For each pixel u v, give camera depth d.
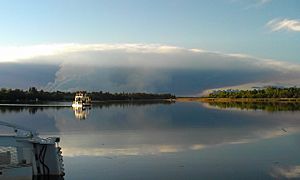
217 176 31.80
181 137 59.31
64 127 77.69
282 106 187.12
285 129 71.31
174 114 128.88
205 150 45.16
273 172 33.19
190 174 32.44
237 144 50.41
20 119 99.19
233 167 35.16
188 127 77.19
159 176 31.75
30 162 30.67
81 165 36.25
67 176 32.03
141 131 69.44
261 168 34.72
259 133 64.44
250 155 41.50
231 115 117.50
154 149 46.06
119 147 47.78
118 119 104.94
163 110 163.12
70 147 47.72
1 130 62.84
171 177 31.45
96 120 100.25
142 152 43.66
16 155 30.02
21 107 180.38
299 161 37.91
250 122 89.06
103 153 42.91
